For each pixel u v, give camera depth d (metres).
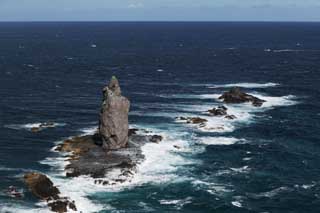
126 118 74.31
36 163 69.31
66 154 73.31
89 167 67.00
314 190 63.41
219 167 70.75
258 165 72.25
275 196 61.44
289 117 101.94
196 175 67.25
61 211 54.56
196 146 79.88
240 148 80.00
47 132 85.50
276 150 79.50
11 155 72.69
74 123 92.19
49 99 115.69
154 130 87.81
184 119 95.31
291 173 69.50
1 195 58.28
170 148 77.75
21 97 117.44
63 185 61.72
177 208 57.25
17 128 87.81
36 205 56.03
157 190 61.78
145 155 73.25
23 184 61.41
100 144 76.31
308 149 80.81
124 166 67.69
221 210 57.22
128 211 55.81
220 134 87.56
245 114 103.19
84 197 58.84
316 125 95.88
